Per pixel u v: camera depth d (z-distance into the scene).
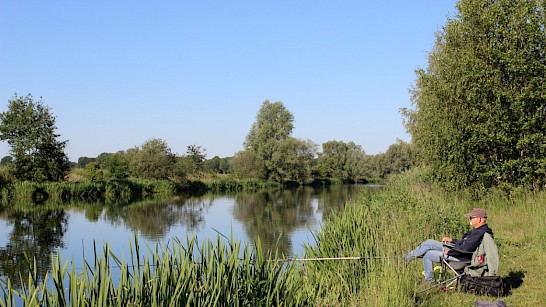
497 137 16.05
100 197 42.09
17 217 27.12
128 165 51.78
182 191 54.12
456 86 17.17
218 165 93.88
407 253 7.38
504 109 16.30
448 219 10.57
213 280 5.06
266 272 5.86
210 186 59.00
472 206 16.00
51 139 39.38
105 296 4.13
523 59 15.61
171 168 52.75
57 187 38.94
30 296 4.15
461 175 17.14
